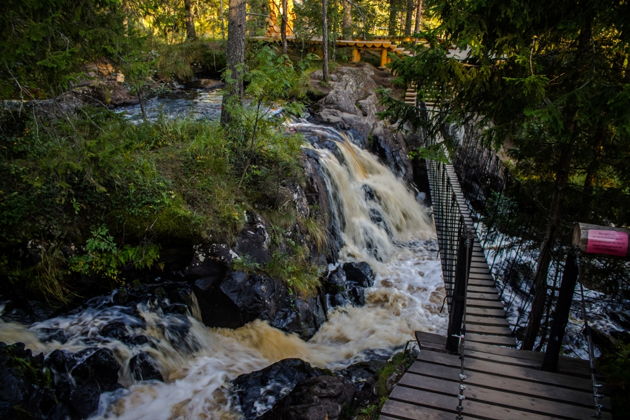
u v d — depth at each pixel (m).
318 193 9.85
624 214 5.87
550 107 4.51
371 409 5.20
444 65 5.26
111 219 6.64
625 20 4.48
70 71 5.66
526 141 6.48
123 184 6.77
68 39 5.18
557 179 5.64
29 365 4.79
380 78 19.75
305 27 21.00
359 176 12.84
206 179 7.81
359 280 9.28
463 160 13.92
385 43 20.73
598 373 4.52
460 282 4.79
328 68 17.81
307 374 6.06
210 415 5.41
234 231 7.46
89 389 5.14
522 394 4.23
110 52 5.95
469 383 4.39
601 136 5.66
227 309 7.00
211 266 7.03
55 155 5.53
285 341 7.18
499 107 5.36
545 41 5.38
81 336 5.84
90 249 6.30
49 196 6.20
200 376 6.09
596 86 4.54
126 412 5.30
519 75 5.15
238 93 9.16
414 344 7.58
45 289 6.06
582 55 5.03
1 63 4.89
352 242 10.82
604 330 8.17
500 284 9.45
